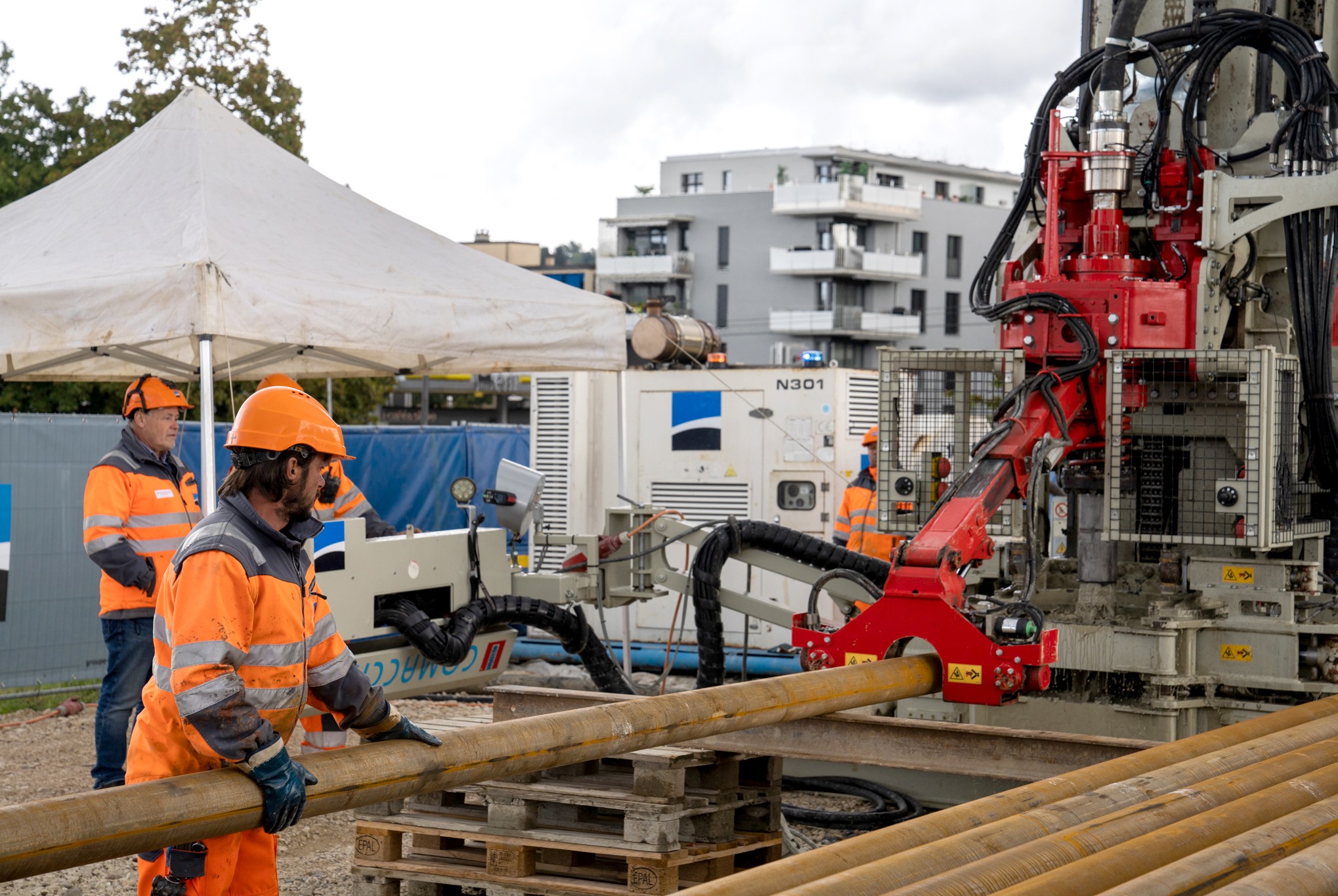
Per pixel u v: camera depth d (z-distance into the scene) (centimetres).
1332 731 484
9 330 693
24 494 1063
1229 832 349
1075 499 751
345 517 707
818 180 7394
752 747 536
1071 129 678
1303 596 637
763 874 319
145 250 687
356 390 2352
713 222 6762
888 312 6625
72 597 1088
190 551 330
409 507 1320
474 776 363
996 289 710
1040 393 580
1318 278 617
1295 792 386
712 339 1241
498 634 748
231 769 318
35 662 1070
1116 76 620
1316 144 626
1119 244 630
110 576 668
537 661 1165
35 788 756
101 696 678
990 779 620
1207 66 640
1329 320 620
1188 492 628
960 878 306
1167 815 363
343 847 659
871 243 6600
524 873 509
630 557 771
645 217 6825
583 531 1191
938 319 6825
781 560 771
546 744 375
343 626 656
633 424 1184
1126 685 642
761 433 1139
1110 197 630
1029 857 323
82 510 1094
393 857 533
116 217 744
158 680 350
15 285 695
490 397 5059
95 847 286
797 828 660
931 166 7681
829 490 1116
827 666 511
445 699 1027
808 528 1123
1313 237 614
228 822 310
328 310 704
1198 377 596
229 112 830
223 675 321
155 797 297
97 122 2284
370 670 672
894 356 627
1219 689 635
